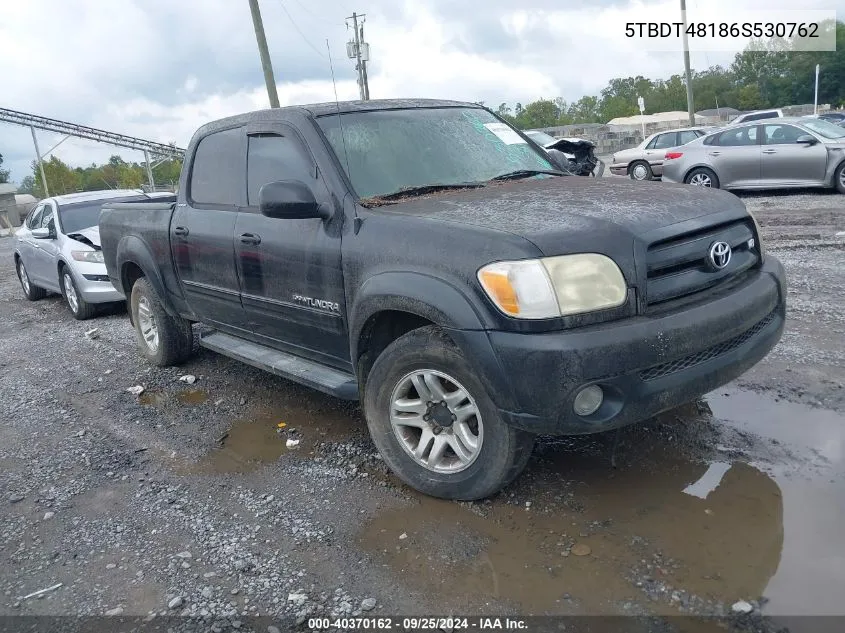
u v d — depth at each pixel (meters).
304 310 3.91
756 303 3.18
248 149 4.41
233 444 4.34
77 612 2.82
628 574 2.71
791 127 12.98
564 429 2.83
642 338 2.78
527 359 2.78
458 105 4.71
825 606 2.45
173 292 5.36
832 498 3.07
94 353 6.87
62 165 70.56
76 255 8.50
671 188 3.59
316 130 3.93
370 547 3.07
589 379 2.74
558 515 3.16
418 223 3.23
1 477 4.14
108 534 3.39
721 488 3.24
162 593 2.88
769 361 4.65
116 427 4.79
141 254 5.50
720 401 4.14
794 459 3.42
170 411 5.01
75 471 4.14
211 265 4.66
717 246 3.15
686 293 3.05
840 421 3.75
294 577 2.91
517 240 2.87
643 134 32.03
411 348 3.25
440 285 3.01
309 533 3.23
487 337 2.87
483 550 2.96
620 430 3.89
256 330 4.54
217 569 3.02
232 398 5.16
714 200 3.41
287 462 4.00
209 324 5.16
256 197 4.30
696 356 2.99
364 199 3.63
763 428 3.75
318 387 3.92
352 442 4.18
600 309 2.82
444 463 3.36
